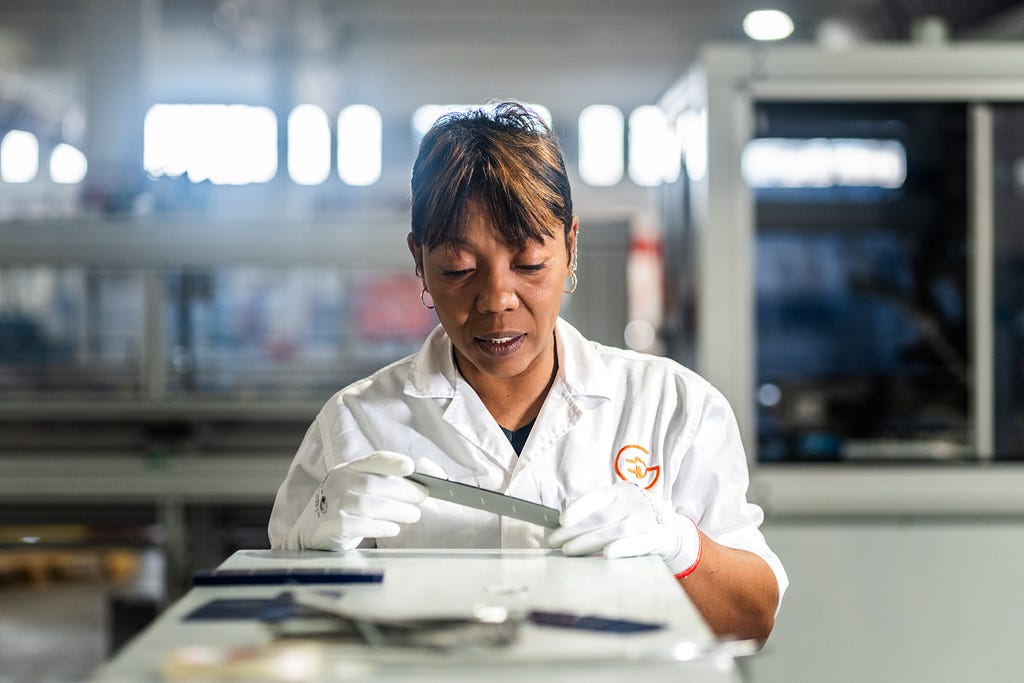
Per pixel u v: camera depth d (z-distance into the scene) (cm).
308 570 82
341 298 326
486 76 988
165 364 290
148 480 278
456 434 117
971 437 267
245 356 307
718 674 59
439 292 103
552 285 103
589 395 118
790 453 270
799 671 255
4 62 950
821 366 275
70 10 810
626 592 76
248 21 820
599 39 888
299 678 57
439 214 100
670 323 304
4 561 342
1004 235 266
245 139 1033
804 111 264
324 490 101
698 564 105
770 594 113
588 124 1032
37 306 309
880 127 266
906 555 255
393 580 81
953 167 268
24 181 983
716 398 122
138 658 60
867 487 258
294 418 288
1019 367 267
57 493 279
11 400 288
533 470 114
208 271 301
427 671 58
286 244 275
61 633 306
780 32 532
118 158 638
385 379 125
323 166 1026
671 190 300
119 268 280
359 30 881
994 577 254
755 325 274
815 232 271
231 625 67
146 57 645
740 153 256
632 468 117
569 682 57
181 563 290
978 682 255
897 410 274
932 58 258
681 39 884
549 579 81
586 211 934
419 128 1046
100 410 283
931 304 272
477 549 100
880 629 255
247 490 278
